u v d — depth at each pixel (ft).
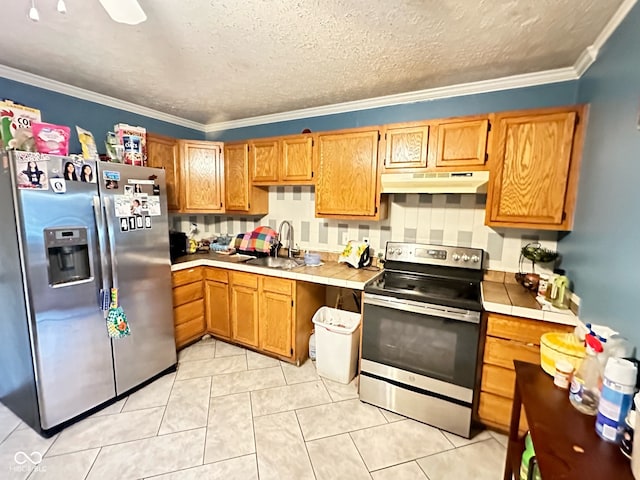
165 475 5.05
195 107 9.41
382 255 8.93
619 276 4.01
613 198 4.33
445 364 6.07
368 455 5.53
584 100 5.98
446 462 5.41
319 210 8.66
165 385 7.56
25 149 5.57
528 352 5.65
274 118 10.21
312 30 5.13
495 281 7.54
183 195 9.84
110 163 6.44
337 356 7.69
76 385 6.14
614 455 2.76
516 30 5.03
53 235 5.62
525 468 3.97
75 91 7.87
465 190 6.65
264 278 8.63
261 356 9.04
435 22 4.84
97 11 4.64
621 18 4.39
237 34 5.26
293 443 5.77
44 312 5.58
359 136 7.91
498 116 6.31
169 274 7.97
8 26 5.07
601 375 3.37
